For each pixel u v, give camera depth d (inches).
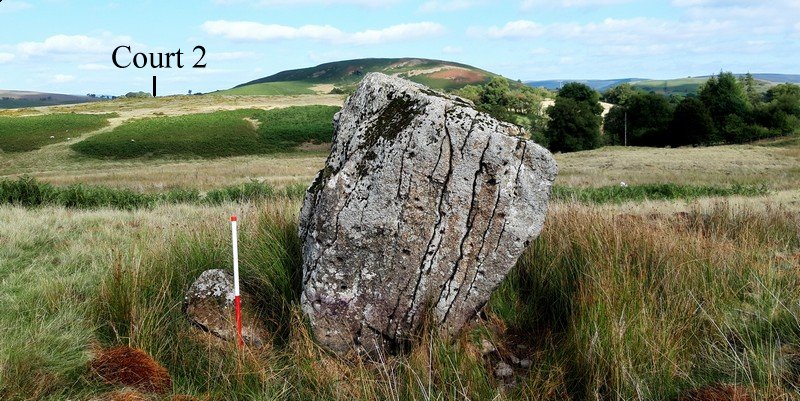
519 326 198.1
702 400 135.9
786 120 2723.9
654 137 3211.1
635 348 156.2
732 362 155.6
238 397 153.4
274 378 159.2
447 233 174.6
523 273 224.5
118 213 461.7
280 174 1379.2
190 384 158.6
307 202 188.5
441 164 171.8
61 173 1674.5
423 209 172.9
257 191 661.3
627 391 144.2
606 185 952.9
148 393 147.5
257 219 274.4
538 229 178.1
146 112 3914.9
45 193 573.0
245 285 202.5
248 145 2677.2
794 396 135.3
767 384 140.5
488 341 183.2
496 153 172.2
